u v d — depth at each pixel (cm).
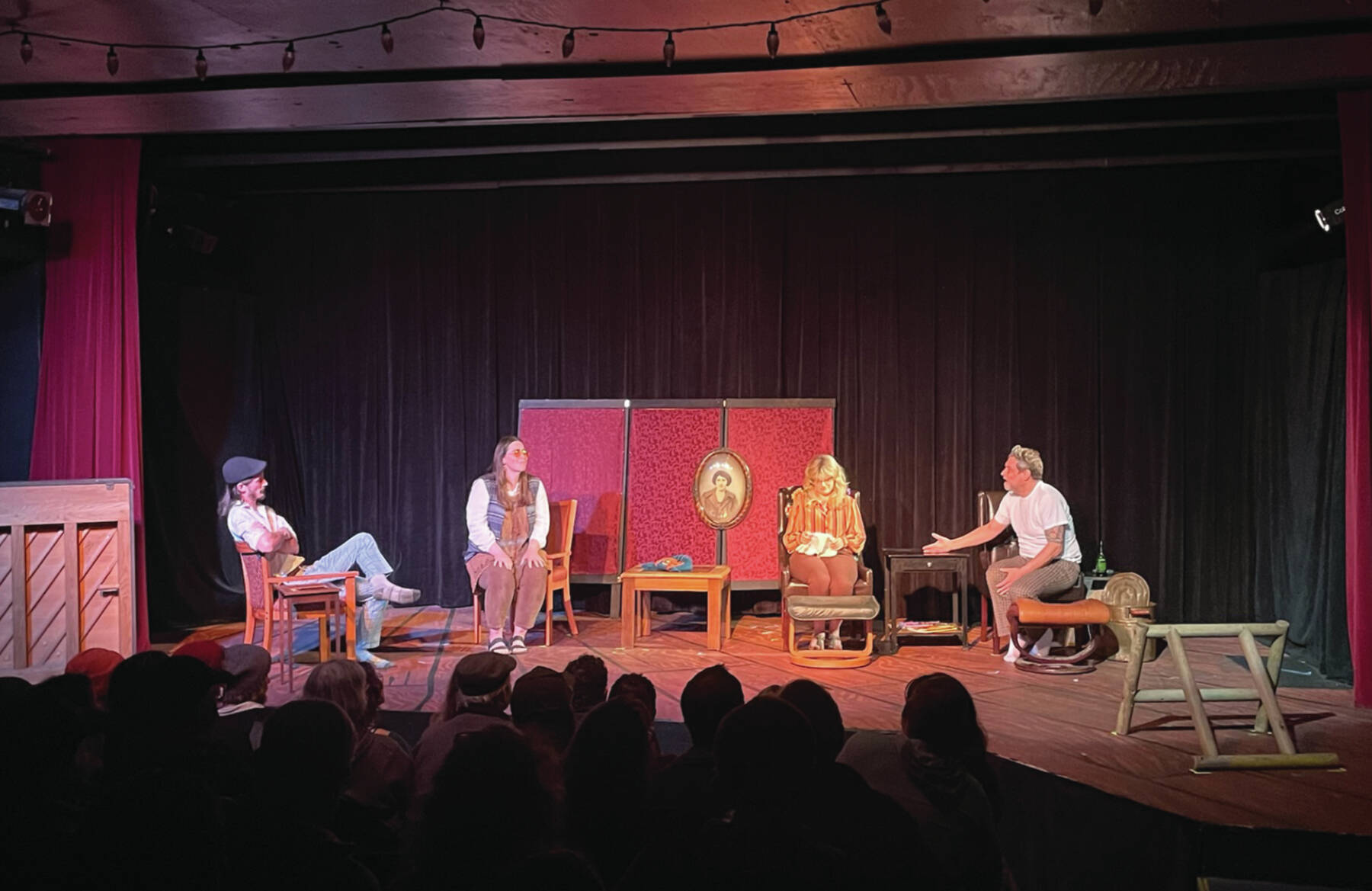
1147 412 648
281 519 571
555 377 725
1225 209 637
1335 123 576
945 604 683
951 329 676
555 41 464
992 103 533
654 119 623
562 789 211
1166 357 645
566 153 691
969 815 244
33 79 515
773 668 549
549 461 713
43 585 536
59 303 596
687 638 637
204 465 702
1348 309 488
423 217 737
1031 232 664
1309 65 468
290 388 751
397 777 269
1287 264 625
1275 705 396
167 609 674
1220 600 640
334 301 745
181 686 233
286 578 536
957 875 239
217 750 243
